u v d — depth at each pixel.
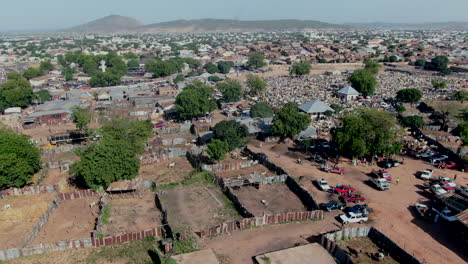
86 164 73.19
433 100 155.62
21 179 76.31
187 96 128.50
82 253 54.03
